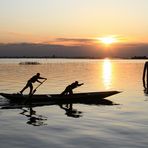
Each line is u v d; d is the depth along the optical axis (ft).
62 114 50.90
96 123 42.93
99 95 69.05
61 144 31.76
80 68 277.03
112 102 66.23
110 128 39.52
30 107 58.75
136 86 105.29
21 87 95.81
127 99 71.26
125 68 293.84
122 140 33.35
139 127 40.19
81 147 30.66
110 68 291.58
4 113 51.57
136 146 30.96
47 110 55.36
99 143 32.14
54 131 37.83
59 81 121.19
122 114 50.70
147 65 101.76
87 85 107.14
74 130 38.37
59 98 66.03
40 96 66.85
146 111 53.83
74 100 66.90
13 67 279.28
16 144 31.71
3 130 38.34
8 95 64.49
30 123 42.98
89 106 60.54
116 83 117.29
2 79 128.16
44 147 30.60
